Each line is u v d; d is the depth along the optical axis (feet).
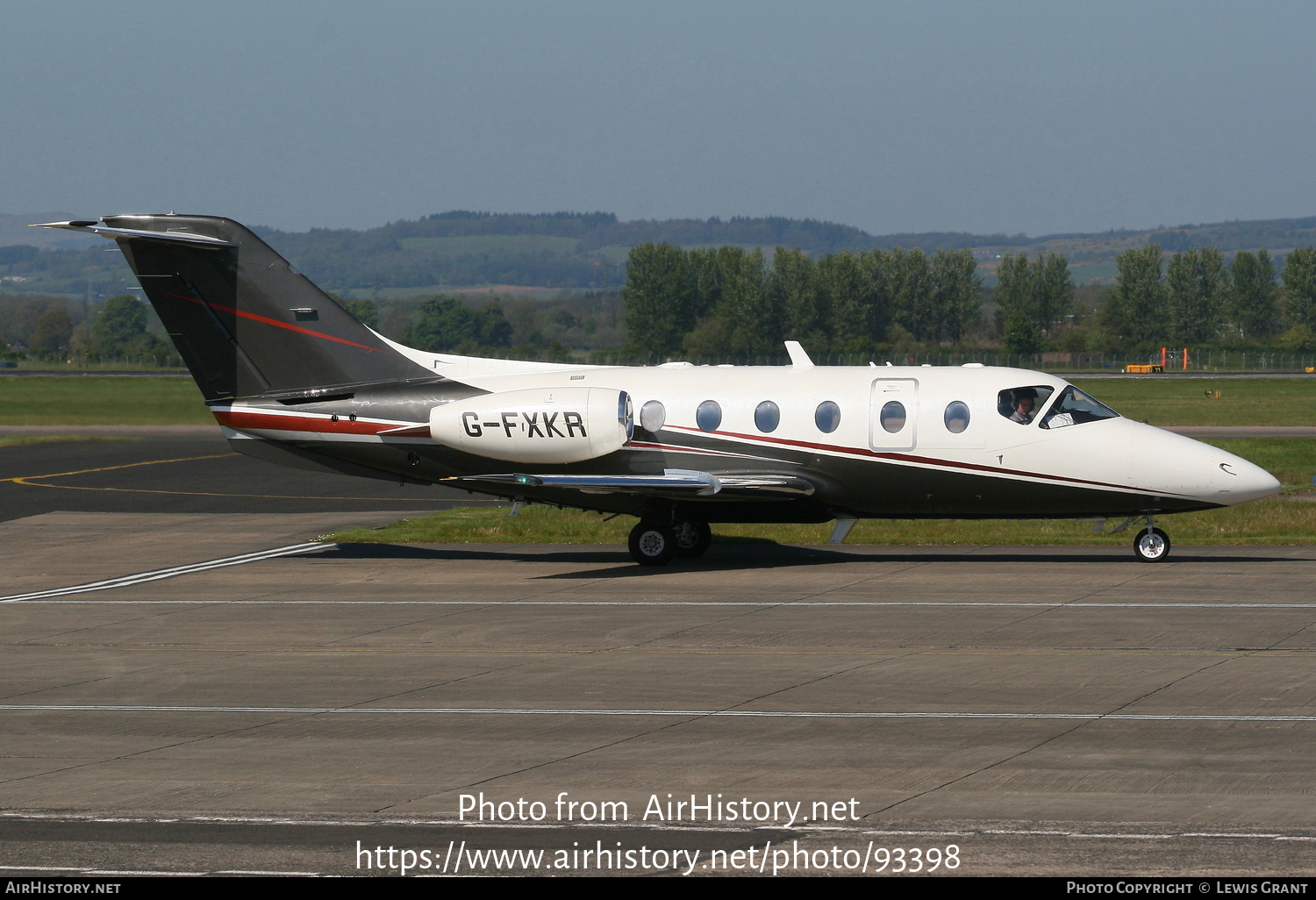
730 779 119.85
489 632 191.11
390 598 221.87
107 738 136.36
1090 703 144.66
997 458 248.11
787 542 283.59
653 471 258.37
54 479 444.14
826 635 184.55
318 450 265.34
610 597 219.20
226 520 337.31
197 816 111.45
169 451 560.20
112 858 102.06
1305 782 116.06
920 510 256.73
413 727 139.13
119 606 216.95
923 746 129.29
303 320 263.08
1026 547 270.46
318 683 160.15
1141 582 224.12
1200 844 101.96
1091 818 108.17
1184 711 140.77
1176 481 243.60
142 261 261.03
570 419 250.16
